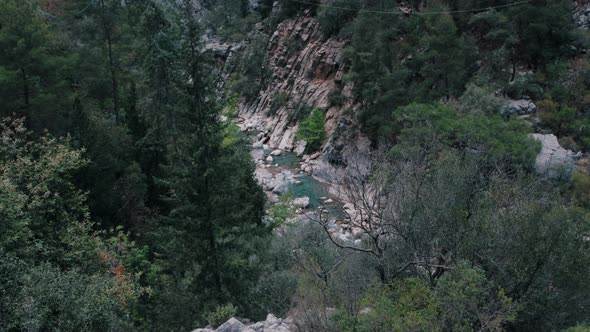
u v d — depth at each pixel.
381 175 17.22
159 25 28.16
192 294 18.30
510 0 42.00
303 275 14.62
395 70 41.00
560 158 28.42
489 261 14.13
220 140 19.12
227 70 66.38
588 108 35.22
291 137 52.97
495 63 40.03
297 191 40.16
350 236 23.66
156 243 21.02
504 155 24.77
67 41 33.88
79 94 31.27
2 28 26.23
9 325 11.46
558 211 14.28
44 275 12.63
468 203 15.59
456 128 28.52
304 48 57.56
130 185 24.27
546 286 13.84
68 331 12.12
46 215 16.55
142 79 31.20
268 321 14.00
